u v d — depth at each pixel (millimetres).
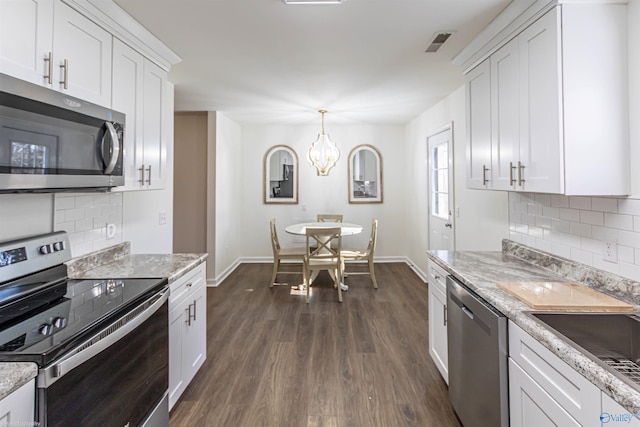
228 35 2229
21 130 1222
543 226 2047
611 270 1531
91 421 1125
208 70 2885
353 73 2973
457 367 1806
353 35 2240
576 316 1281
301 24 2088
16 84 1204
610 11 1464
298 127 5566
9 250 1415
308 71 2926
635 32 1421
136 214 2617
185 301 2025
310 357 2557
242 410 1950
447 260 2174
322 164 4648
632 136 1438
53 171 1359
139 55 2102
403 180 5625
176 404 1998
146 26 2084
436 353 2287
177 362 1905
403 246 5652
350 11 1941
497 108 2000
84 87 1615
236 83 3242
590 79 1466
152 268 1980
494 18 2008
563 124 1464
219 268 4590
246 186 5605
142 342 1444
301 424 1839
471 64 2338
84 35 1616
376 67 2832
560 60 1471
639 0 1402
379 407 1978
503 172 1934
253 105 4133
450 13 1953
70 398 1033
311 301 3828
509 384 1345
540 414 1145
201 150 4680
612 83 1466
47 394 953
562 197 1864
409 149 5320
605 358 1254
